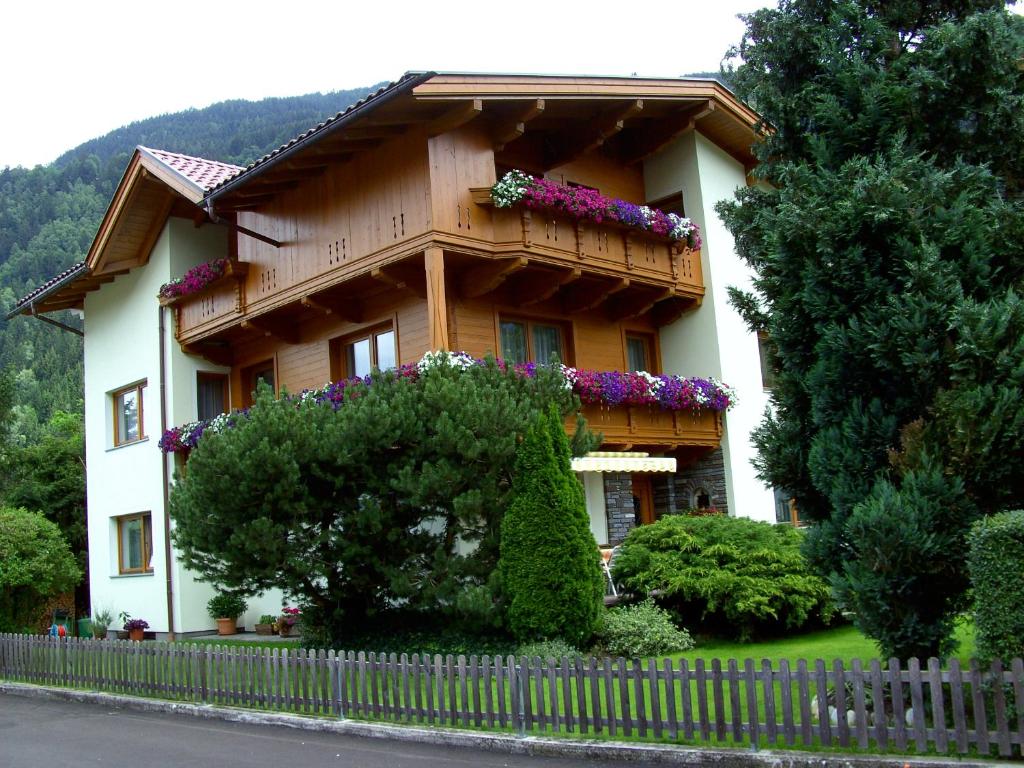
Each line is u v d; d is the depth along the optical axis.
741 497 19.27
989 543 7.02
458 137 15.81
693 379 18.61
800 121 10.48
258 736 10.01
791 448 9.60
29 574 17.72
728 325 19.91
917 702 7.07
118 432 23.14
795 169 9.77
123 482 22.25
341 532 12.81
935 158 9.41
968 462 7.79
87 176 133.62
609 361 19.31
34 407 72.00
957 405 7.70
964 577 7.78
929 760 6.87
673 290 18.94
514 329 17.78
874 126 9.84
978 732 6.79
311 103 183.75
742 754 7.53
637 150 20.36
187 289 20.20
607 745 8.17
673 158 20.53
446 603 12.50
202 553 13.28
